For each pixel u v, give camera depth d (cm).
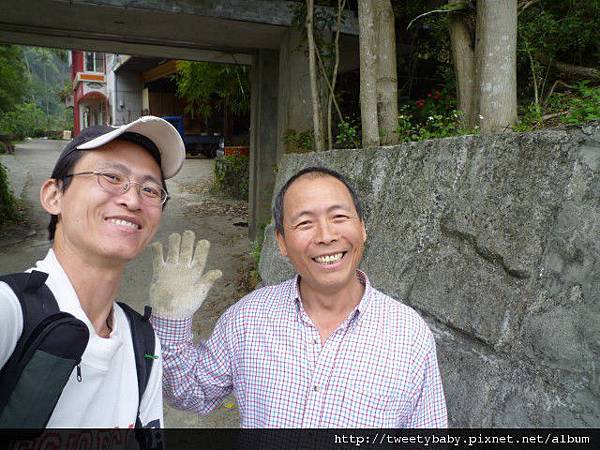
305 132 588
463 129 311
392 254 262
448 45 610
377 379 136
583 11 440
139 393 120
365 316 142
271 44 677
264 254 444
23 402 92
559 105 345
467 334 202
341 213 141
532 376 170
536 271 175
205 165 1631
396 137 373
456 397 202
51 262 112
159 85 2042
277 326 145
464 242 214
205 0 534
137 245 117
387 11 376
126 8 513
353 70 750
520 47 427
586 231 158
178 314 146
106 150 114
